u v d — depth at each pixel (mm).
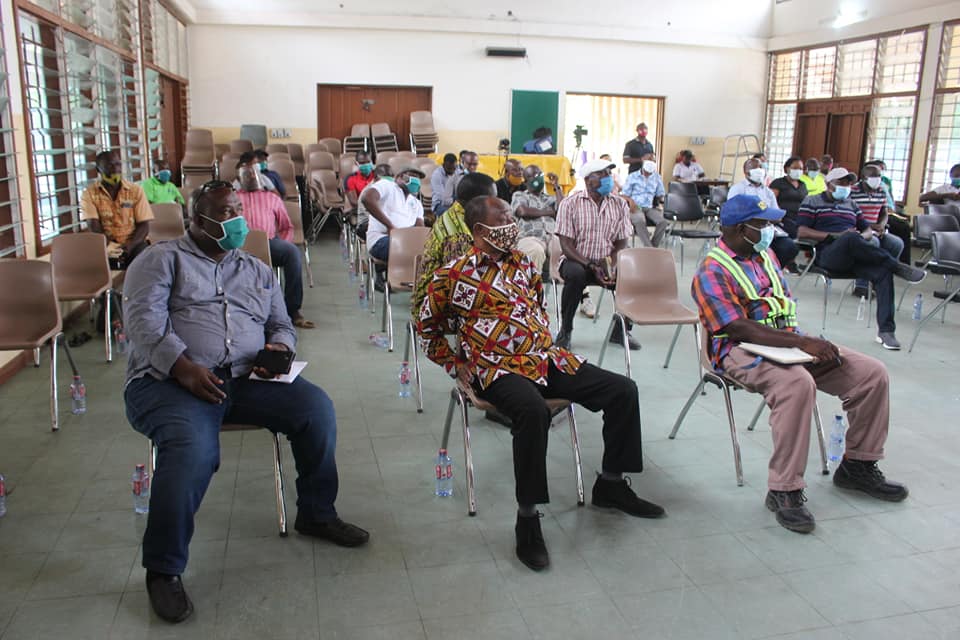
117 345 4898
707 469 3260
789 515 2783
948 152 10391
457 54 12734
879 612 2299
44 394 3986
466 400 2816
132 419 2465
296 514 2783
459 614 2244
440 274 2740
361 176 8219
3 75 4492
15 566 2432
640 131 10594
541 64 13039
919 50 10695
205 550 2549
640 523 2799
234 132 12312
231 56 12094
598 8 12922
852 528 2793
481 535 2695
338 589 2350
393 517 2809
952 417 3930
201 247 2652
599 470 3232
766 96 14008
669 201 8469
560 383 2803
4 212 4684
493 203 2709
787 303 3139
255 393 2582
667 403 4051
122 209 5266
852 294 6855
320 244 9383
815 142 12852
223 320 2615
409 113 12961
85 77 6332
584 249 4840
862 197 6527
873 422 2982
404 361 4359
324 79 12414
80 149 5957
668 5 13117
